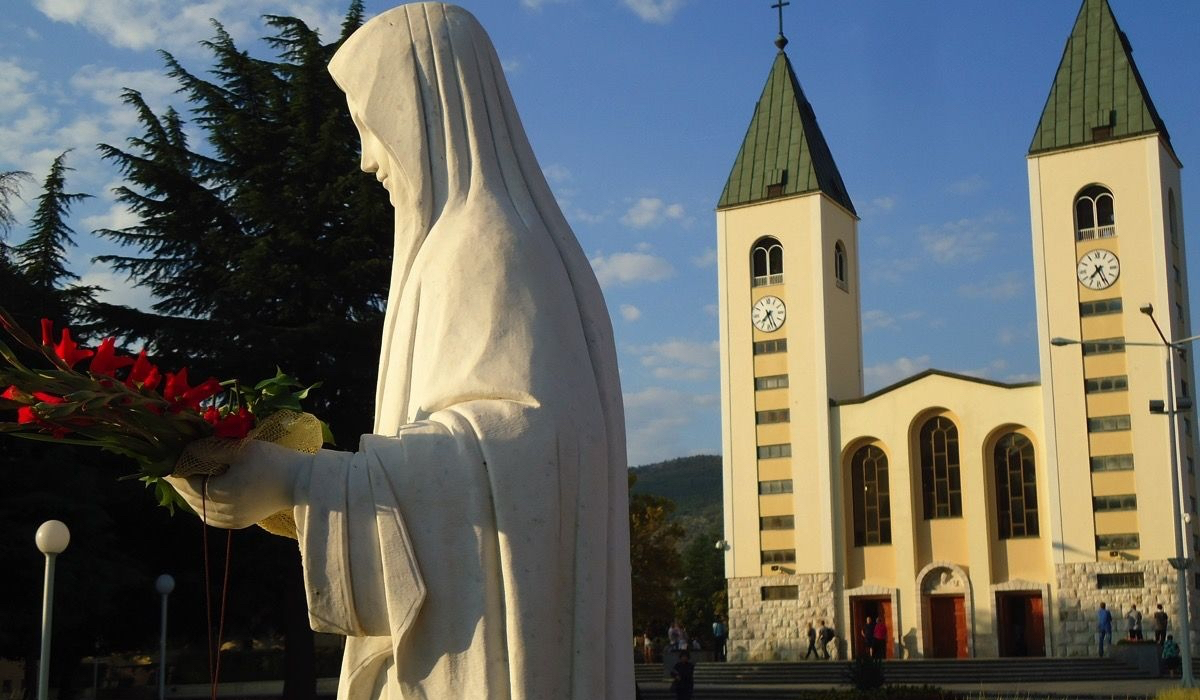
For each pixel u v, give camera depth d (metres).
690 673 32.09
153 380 2.87
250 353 27.97
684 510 179.25
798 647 53.91
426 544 2.82
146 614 28.80
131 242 31.00
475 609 2.81
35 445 25.55
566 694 2.88
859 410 54.81
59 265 31.56
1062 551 49.28
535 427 2.93
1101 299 50.38
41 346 2.85
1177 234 52.81
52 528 16.02
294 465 2.85
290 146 30.69
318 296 29.31
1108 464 49.09
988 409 52.06
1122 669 42.72
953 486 52.78
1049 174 52.06
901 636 52.22
